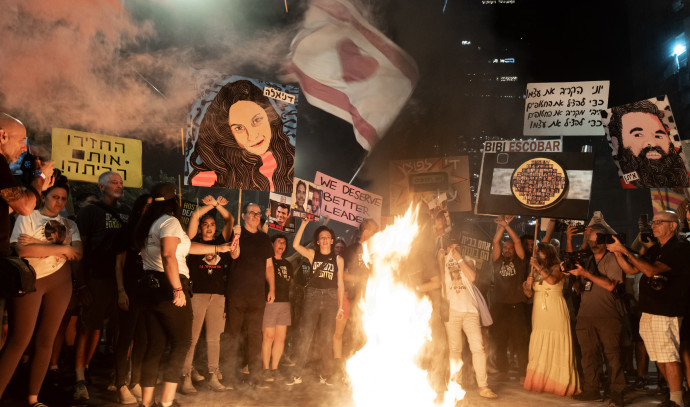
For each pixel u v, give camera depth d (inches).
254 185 286.2
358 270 315.3
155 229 190.2
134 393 227.5
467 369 306.0
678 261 225.1
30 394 181.5
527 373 275.9
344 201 356.5
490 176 300.8
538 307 275.1
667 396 235.0
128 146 271.9
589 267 264.4
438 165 377.7
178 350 187.8
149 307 185.9
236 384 270.8
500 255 324.2
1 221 147.9
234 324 261.1
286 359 358.0
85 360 231.3
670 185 289.7
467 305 257.9
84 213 243.0
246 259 262.2
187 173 275.7
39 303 176.1
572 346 268.8
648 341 229.6
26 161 165.9
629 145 297.7
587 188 284.0
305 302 293.0
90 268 235.1
